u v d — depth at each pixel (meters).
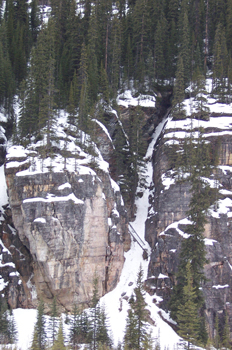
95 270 57.69
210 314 55.25
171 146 70.56
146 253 63.88
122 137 72.06
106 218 59.41
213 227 61.00
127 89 85.12
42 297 56.03
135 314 47.75
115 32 86.88
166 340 51.19
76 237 56.28
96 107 69.81
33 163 57.69
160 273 59.69
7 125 72.44
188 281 46.81
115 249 60.22
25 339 48.22
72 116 69.62
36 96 67.00
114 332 51.84
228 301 56.59
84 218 57.62
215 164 65.00
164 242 61.16
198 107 73.25
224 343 52.81
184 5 98.06
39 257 54.53
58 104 72.25
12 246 57.59
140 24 90.12
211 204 62.69
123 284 59.97
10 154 59.78
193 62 88.94
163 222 63.47
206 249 58.78
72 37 87.56
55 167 57.97
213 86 81.75
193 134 70.56
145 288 58.91
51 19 89.88
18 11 103.38
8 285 53.66
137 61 88.81
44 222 54.91
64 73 80.62
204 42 97.69
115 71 83.00
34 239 54.69
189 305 45.84
